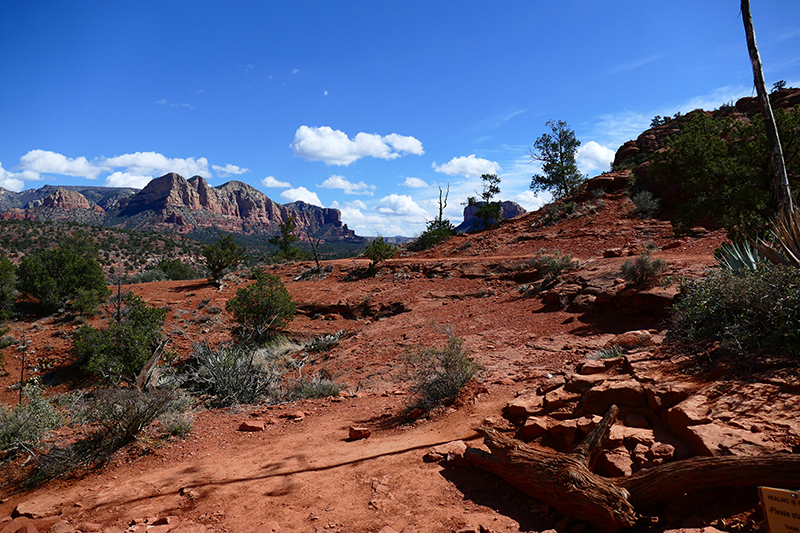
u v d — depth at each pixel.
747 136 16.70
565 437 5.13
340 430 7.73
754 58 8.12
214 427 8.30
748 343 5.50
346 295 25.33
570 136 46.84
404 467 5.51
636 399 5.26
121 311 25.64
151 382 10.77
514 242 32.81
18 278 28.08
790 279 5.69
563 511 3.95
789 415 3.91
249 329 20.61
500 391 8.12
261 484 5.46
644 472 3.80
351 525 4.23
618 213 32.06
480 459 4.97
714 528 3.18
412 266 28.62
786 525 2.77
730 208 16.23
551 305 16.09
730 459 3.42
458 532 3.92
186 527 4.35
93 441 7.04
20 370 20.66
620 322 12.48
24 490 6.13
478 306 18.97
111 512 5.01
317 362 17.08
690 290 7.54
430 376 8.55
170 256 136.50
